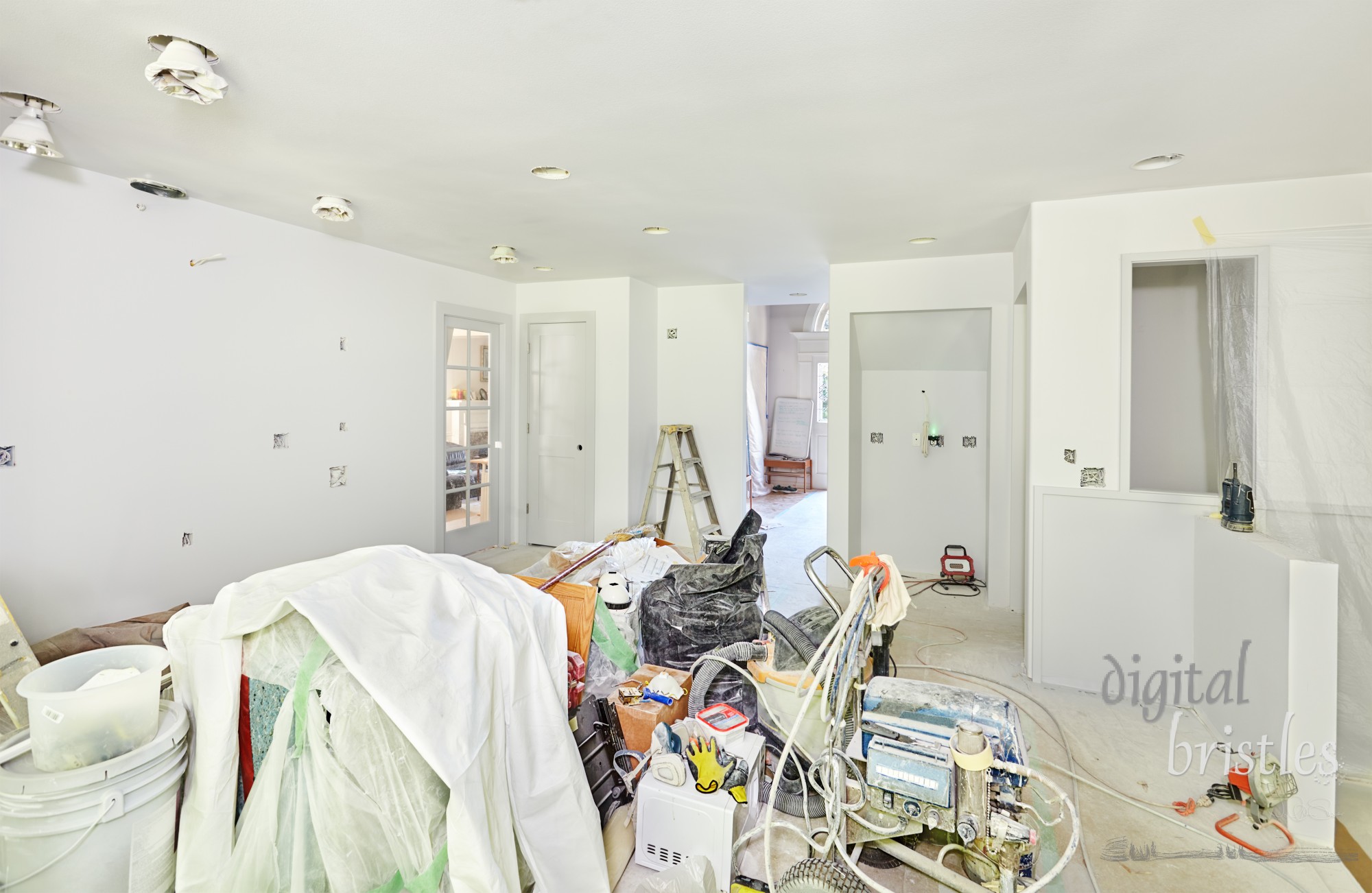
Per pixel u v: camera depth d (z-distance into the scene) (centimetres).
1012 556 428
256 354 353
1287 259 242
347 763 139
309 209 337
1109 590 304
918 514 512
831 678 161
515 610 173
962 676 322
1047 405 313
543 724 169
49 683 148
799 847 190
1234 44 176
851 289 459
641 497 552
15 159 257
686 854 177
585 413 543
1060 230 311
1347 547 227
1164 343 351
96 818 134
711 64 188
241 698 155
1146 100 209
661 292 575
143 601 305
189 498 323
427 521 474
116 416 293
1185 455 350
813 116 222
